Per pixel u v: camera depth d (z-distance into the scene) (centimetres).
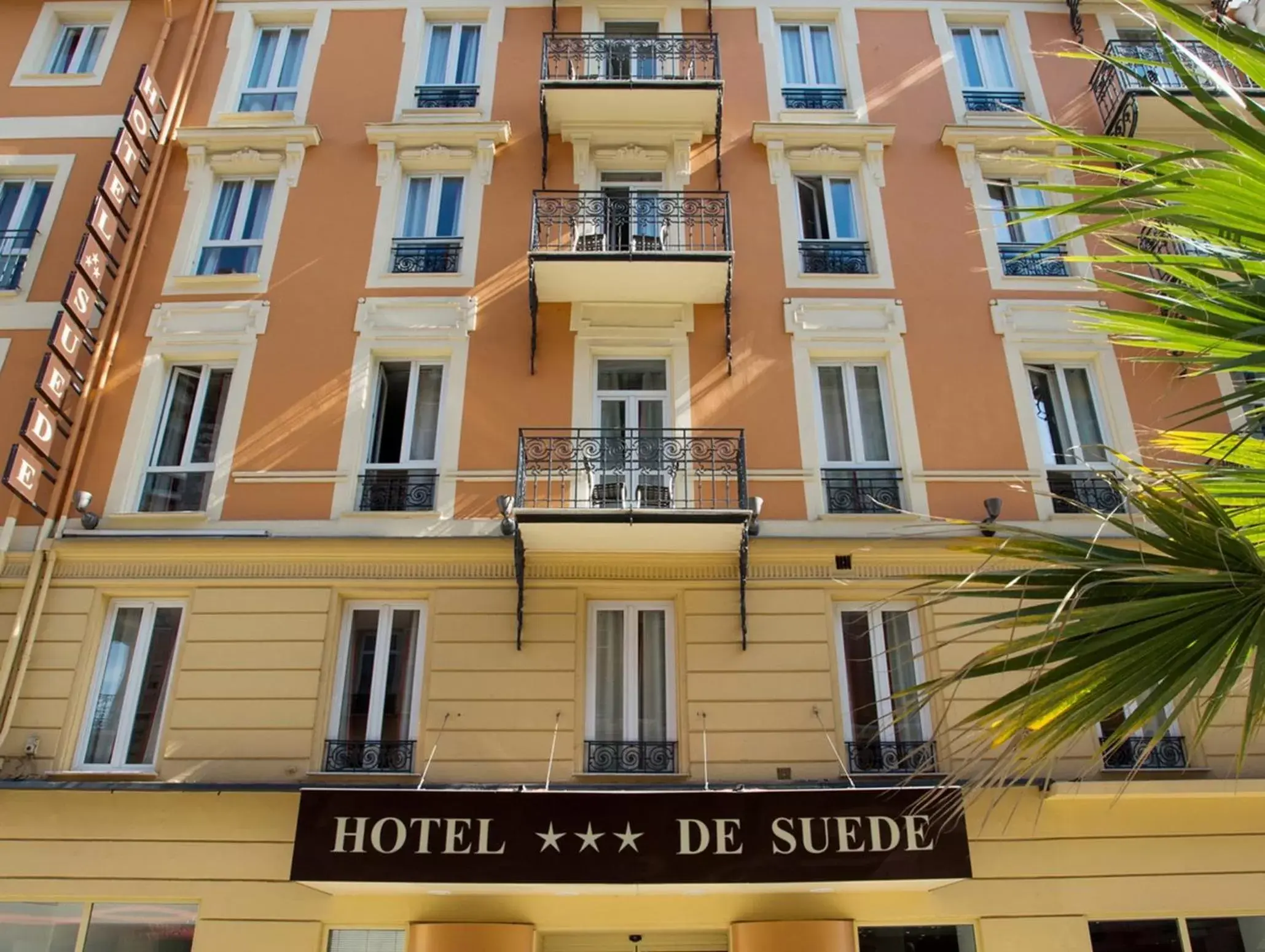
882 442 1211
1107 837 977
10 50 1452
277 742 1014
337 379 1207
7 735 1016
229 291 1269
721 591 1085
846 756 1023
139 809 979
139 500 1162
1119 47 1409
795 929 927
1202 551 411
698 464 1141
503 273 1277
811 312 1254
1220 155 424
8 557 1096
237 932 935
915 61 1455
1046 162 557
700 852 888
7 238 1314
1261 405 514
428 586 1088
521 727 1020
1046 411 1234
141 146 1312
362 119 1398
